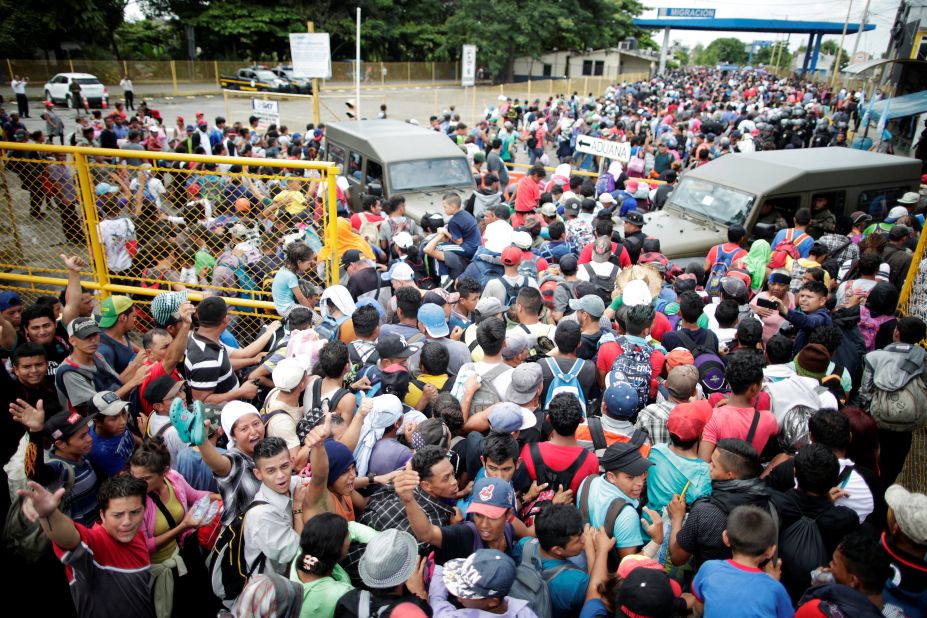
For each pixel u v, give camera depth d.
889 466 4.68
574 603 2.93
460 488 3.79
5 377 4.18
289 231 6.29
